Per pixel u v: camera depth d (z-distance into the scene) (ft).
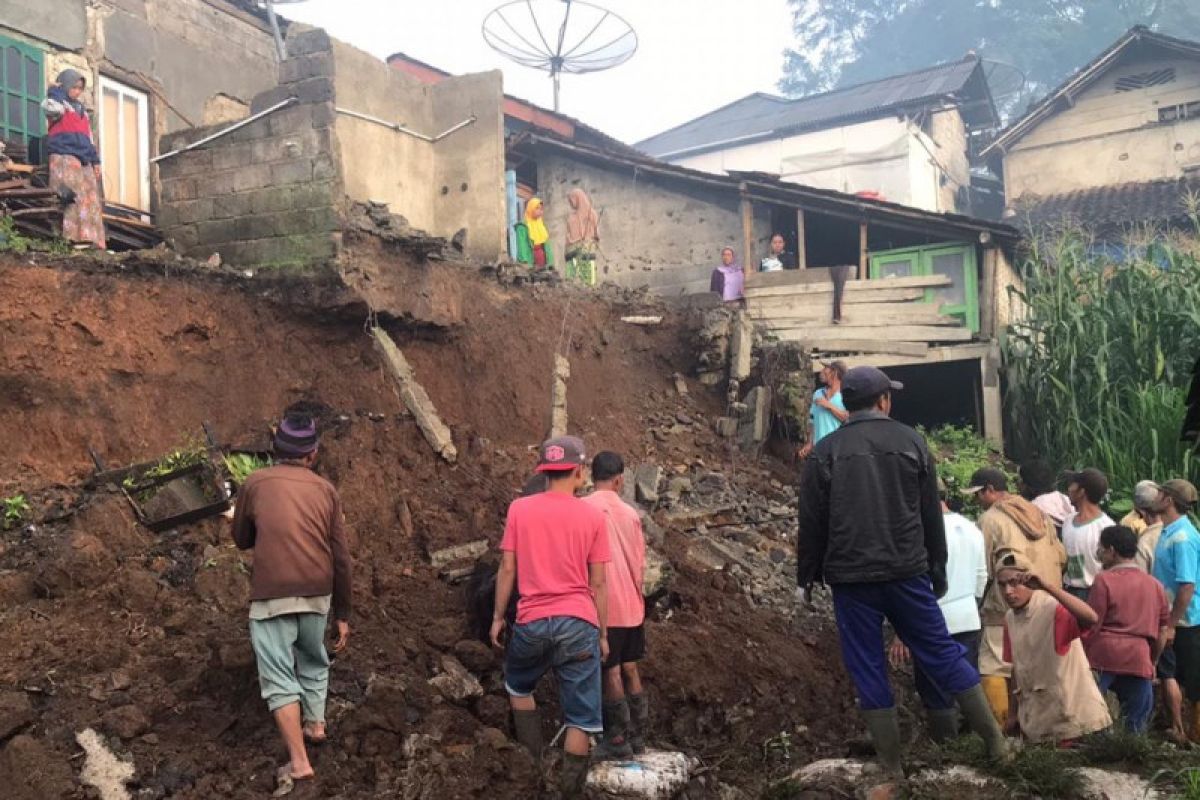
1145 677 20.48
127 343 24.07
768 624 26.40
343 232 27.81
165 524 21.48
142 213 37.45
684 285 54.65
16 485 21.27
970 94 99.09
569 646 16.83
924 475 16.52
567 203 57.57
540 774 17.52
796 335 47.19
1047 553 21.90
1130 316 39.96
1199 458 33.81
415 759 17.12
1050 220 75.15
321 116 28.07
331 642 19.16
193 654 18.30
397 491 25.90
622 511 19.12
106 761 15.48
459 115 39.11
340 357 28.32
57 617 18.47
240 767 16.14
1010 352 44.04
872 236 54.70
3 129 34.22
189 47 43.42
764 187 52.01
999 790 16.02
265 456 25.09
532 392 33.73
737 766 20.53
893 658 23.68
